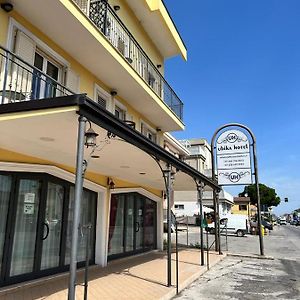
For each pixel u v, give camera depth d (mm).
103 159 7895
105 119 4902
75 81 9352
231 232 29906
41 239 7805
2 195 7031
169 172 8086
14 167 7066
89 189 10125
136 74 10906
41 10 7301
